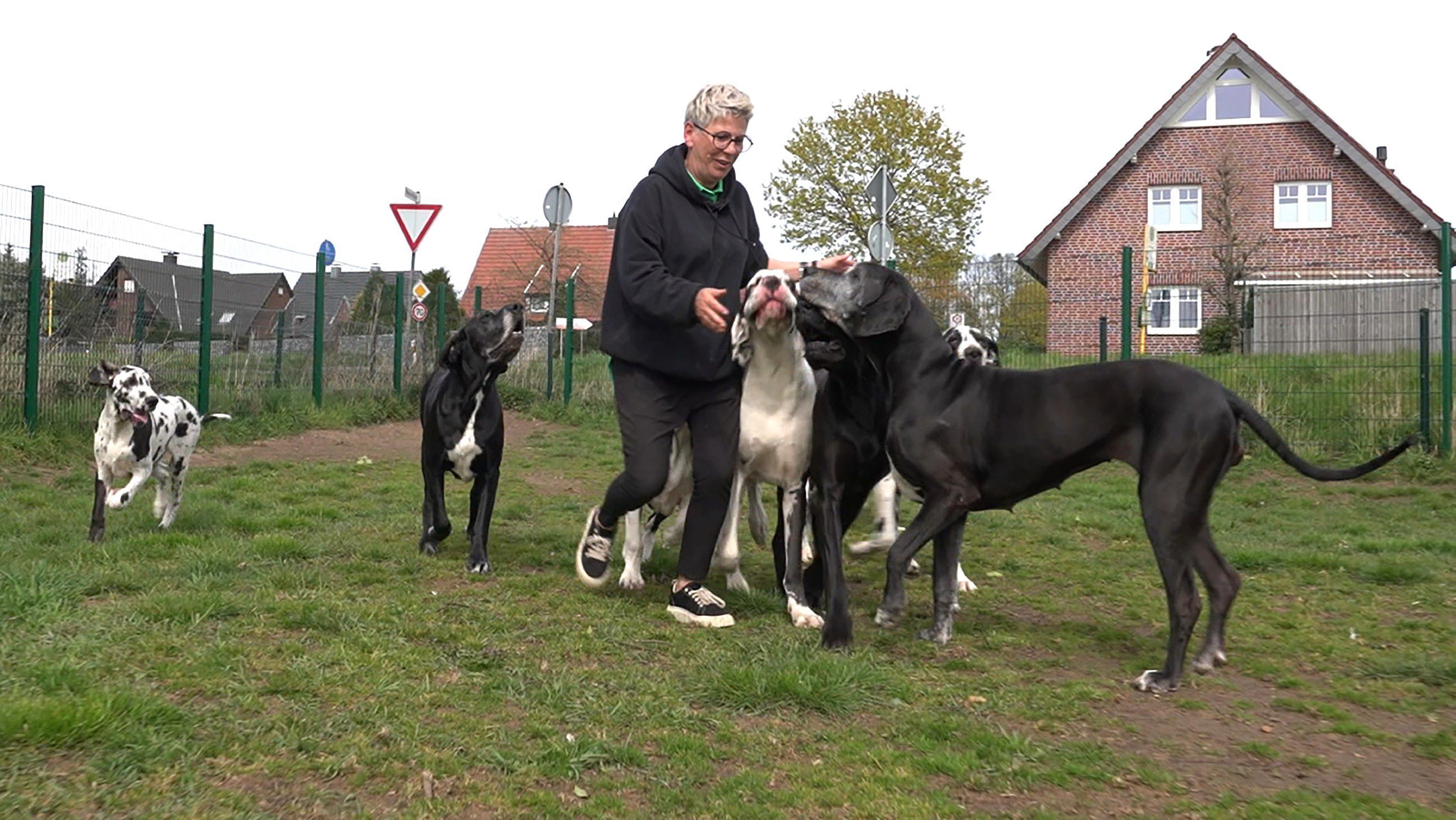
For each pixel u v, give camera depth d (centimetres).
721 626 490
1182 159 2875
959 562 576
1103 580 639
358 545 637
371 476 982
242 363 1299
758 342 494
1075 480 1103
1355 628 527
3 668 366
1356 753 357
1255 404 1191
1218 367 1223
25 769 292
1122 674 443
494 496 608
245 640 420
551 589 552
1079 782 324
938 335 484
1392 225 2764
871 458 492
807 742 351
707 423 508
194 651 400
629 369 504
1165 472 425
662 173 497
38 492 804
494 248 4175
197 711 340
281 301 1393
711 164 495
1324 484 1053
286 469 1004
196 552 584
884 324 471
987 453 466
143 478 654
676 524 651
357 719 345
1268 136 2828
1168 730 377
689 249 494
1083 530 815
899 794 311
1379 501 980
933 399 473
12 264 983
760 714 374
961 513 476
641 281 473
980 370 478
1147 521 429
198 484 892
